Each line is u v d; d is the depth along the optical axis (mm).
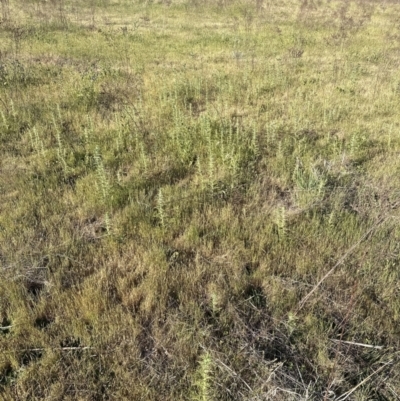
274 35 12438
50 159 5086
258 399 2453
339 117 6590
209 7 16469
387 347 2809
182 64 9352
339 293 3258
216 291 3189
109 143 5461
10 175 4750
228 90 7523
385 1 19328
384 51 10727
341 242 3730
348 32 12875
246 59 9805
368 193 4391
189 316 3025
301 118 6469
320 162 5055
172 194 4402
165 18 14914
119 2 17344
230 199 4316
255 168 4984
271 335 2920
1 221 3969
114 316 2969
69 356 2730
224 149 5109
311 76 8641
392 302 3139
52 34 11719
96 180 4609
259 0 16797
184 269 3381
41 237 3812
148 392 2518
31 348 2807
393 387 2566
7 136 5621
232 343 2859
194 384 2477
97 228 3994
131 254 3580
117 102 7039
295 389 2504
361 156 5262
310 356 2799
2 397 2482
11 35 11195
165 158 5082
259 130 6008
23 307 3004
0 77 7520
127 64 9242
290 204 4387
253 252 3621
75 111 6539
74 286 3201
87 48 10453
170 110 6516
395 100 7289
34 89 7371
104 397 2510
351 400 2508
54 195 4410
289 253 3568
